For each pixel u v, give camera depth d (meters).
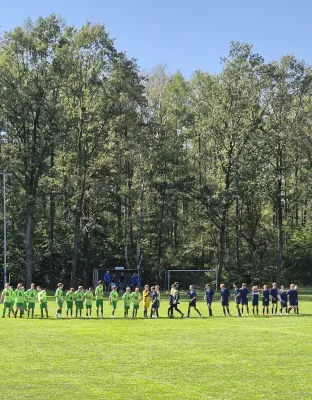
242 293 37.31
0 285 71.62
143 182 70.81
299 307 44.28
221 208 63.22
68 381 17.14
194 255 75.06
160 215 74.06
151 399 15.15
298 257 75.44
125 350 22.42
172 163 71.81
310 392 15.88
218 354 21.55
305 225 78.06
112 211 74.12
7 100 60.38
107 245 74.06
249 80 61.84
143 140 65.50
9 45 62.56
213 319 34.41
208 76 70.50
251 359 20.55
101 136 63.44
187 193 64.38
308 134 64.75
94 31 62.69
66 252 73.38
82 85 63.16
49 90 63.78
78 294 35.94
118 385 16.66
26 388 16.30
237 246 75.38
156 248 74.94
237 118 61.56
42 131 63.44
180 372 18.38
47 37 63.19
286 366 19.31
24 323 31.86
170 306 35.50
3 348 22.91
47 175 68.31
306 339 25.44
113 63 63.41
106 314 38.16
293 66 65.88
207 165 72.00
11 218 71.75
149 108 70.56
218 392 15.86
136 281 60.09
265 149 62.81
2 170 62.97
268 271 75.25
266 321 33.06
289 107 64.31
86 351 22.20
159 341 24.78
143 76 70.75
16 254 71.38
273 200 68.88
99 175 63.94
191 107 69.94
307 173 68.69
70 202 67.38
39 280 74.31
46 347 23.14
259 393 15.75
